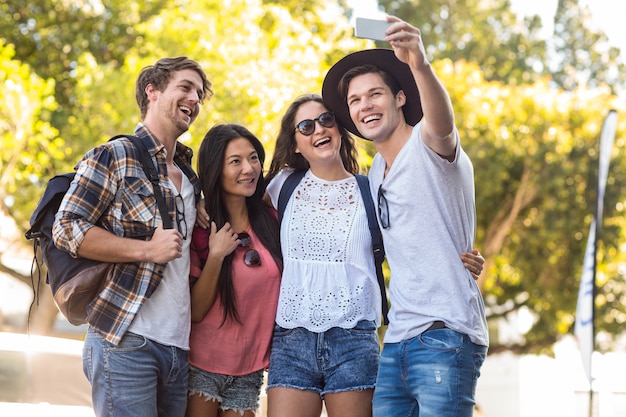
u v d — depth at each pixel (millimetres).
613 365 19109
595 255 10609
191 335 4297
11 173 13523
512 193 17609
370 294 4230
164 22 12633
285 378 4148
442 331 3771
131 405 3857
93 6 15977
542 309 18656
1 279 19203
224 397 4363
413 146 3854
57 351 8266
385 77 4070
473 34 21297
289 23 12555
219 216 4371
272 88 11211
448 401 3723
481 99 16938
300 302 4207
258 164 4426
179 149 4324
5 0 15719
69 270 3848
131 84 13156
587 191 17641
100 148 3928
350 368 4113
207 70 11570
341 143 4551
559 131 17141
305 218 4320
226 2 12414
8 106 13109
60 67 15977
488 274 18391
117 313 3852
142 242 3840
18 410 7719
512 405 19516
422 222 3816
